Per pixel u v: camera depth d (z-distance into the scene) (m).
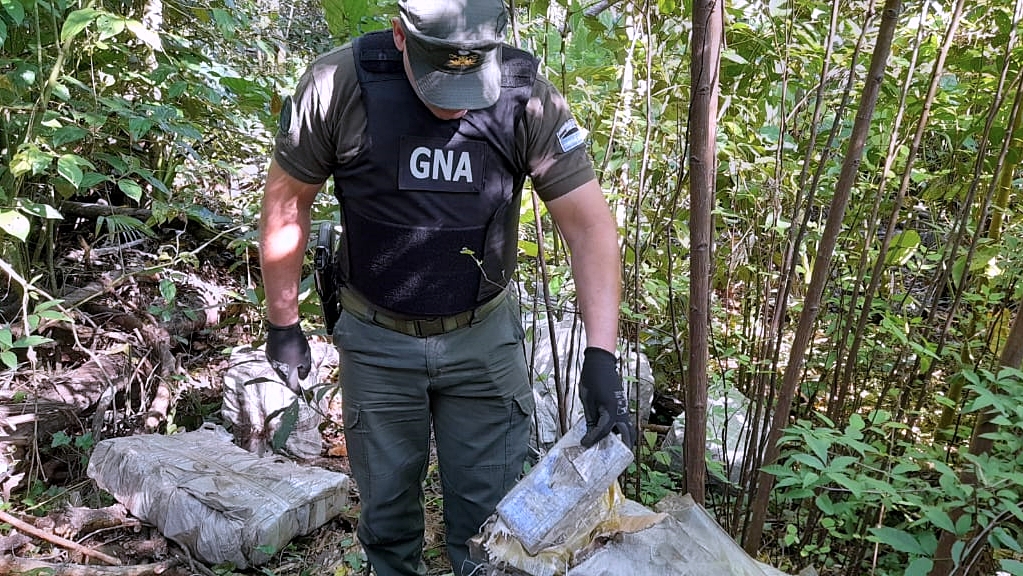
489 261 1.65
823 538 2.13
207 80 3.22
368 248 1.62
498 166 1.56
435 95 1.40
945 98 2.13
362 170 1.54
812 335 2.36
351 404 1.80
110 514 2.46
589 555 1.28
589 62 2.18
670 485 2.40
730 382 2.77
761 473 1.86
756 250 2.41
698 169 1.56
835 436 1.68
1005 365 1.59
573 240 1.59
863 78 2.29
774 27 2.20
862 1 2.37
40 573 2.15
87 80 2.83
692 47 1.51
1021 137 2.09
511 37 2.13
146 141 3.61
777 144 2.23
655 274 2.42
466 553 1.96
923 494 1.61
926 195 2.38
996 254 2.19
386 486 1.83
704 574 1.27
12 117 2.42
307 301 2.49
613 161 2.15
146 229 2.98
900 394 2.16
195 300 3.63
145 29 2.26
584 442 1.36
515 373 1.82
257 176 4.02
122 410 3.01
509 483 1.88
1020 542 1.66
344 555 2.38
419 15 1.36
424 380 1.75
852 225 2.24
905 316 2.21
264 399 2.88
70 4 2.42
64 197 2.77
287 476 2.52
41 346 2.96
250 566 2.32
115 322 3.21
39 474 2.69
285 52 4.30
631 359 2.81
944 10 2.24
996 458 1.46
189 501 2.38
